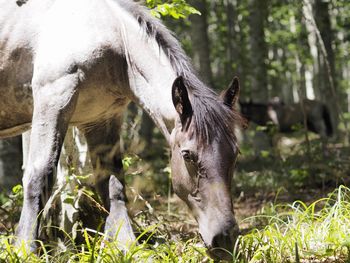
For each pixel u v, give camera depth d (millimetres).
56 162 4477
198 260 4191
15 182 8672
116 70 4711
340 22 17438
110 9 4816
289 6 16641
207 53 13008
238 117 4008
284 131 19562
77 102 4629
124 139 7492
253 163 12234
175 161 4020
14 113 5090
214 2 20172
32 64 4781
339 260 3963
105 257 4039
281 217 5918
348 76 35656
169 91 4418
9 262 4000
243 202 8008
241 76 18531
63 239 5227
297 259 3834
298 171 8234
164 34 4621
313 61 19531
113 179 5133
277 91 28031
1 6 4984
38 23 4797
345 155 10602
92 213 5277
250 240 4215
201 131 3828
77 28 4633
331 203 6848
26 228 4371
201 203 3797
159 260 4137
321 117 19375
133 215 5273
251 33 16188
